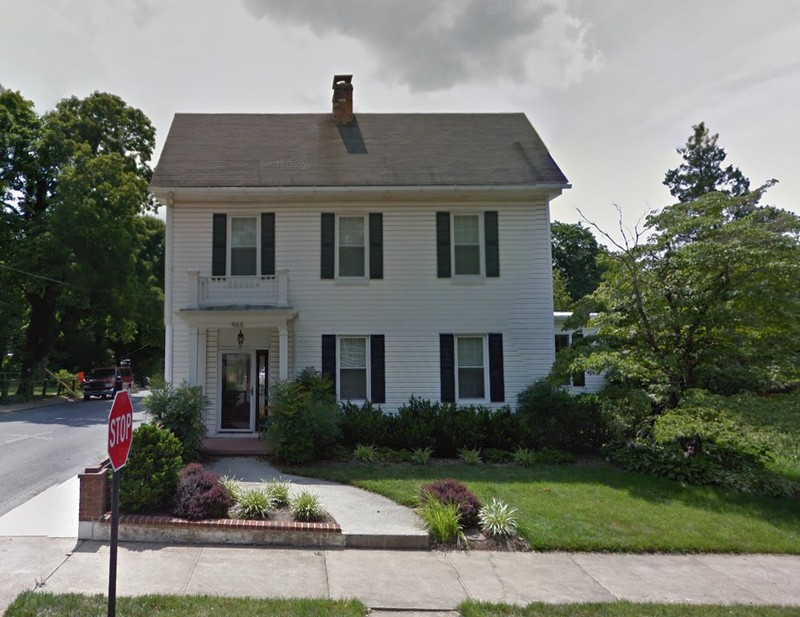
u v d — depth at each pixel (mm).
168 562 5379
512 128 15625
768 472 8883
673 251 10023
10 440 12797
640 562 5820
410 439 10633
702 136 35062
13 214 24203
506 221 13156
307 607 4395
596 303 10953
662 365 9727
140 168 27688
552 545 6098
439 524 6188
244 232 12953
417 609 4527
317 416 9867
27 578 4875
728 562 5883
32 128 25547
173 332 12430
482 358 12977
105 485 6102
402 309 12836
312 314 12703
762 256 8805
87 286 23250
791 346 9227
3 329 24156
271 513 6523
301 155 13750
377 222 12977
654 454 9453
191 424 9859
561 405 11000
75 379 29672
